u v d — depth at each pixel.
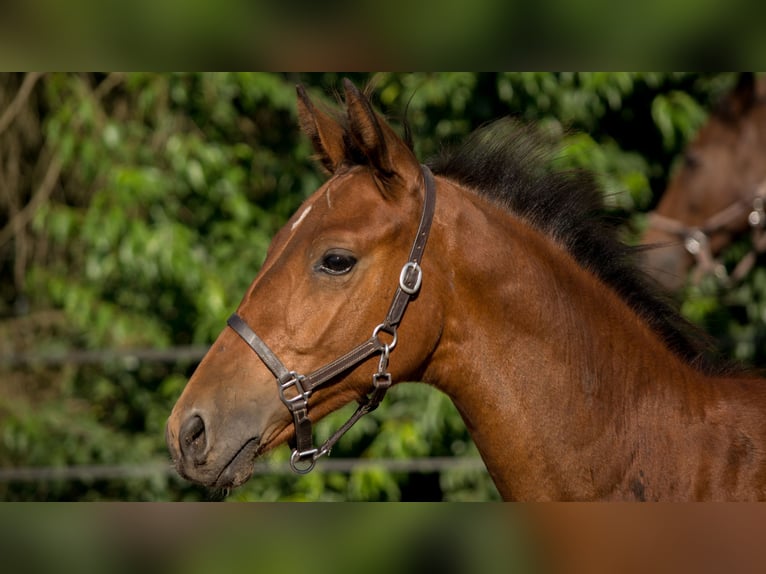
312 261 3.50
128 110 9.57
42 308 10.17
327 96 8.88
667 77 8.91
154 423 9.42
